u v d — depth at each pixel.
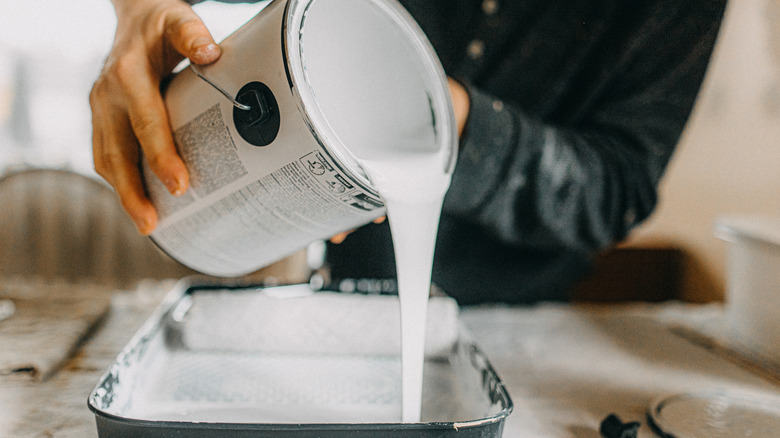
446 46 0.81
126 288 1.19
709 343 0.65
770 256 0.57
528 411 0.46
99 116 0.41
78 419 0.41
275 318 0.55
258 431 0.30
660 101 0.70
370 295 0.62
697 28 0.67
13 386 0.47
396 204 0.36
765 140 1.03
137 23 0.40
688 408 0.45
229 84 0.35
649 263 1.27
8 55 1.99
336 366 0.52
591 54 0.75
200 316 0.55
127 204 0.42
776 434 0.40
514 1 0.78
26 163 1.26
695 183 1.20
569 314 0.75
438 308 0.56
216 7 0.79
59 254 1.20
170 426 0.30
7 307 0.65
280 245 0.41
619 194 0.69
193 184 0.39
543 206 0.66
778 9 1.00
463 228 0.85
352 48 0.41
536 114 0.80
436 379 0.50
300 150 0.33
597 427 0.43
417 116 0.43
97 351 0.56
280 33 0.33
